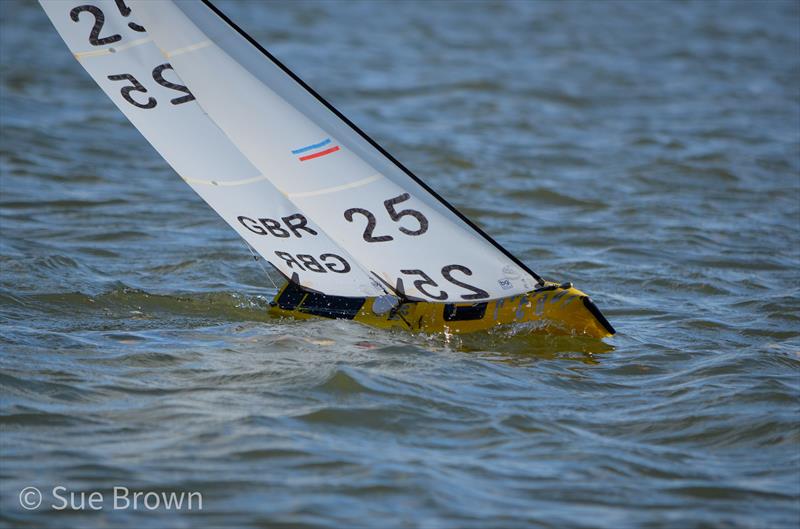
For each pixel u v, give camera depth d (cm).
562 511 2256
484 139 7938
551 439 2644
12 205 5528
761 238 5316
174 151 3575
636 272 4625
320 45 12212
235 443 2522
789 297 4112
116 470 2364
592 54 12375
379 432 2642
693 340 3562
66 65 10238
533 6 16788
